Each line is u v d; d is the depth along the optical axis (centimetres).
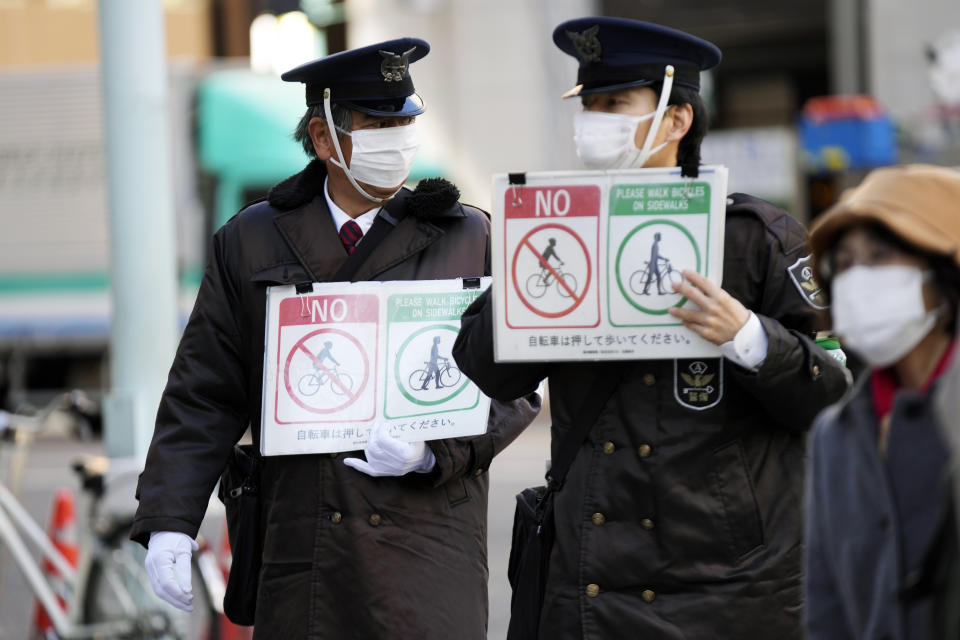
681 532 659
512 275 674
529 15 3991
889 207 482
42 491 2556
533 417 862
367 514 802
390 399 809
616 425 674
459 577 812
